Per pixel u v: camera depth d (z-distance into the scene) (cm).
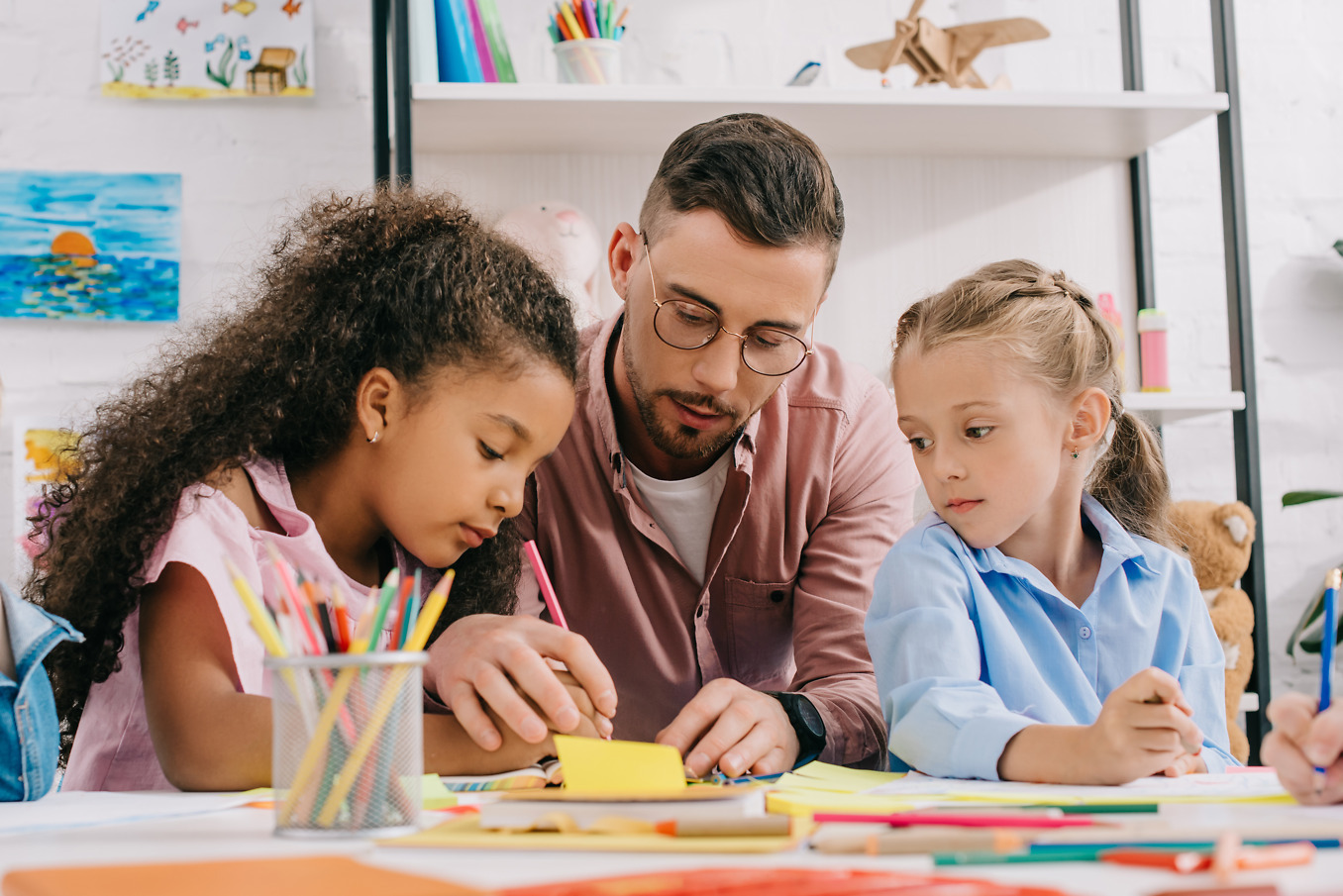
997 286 105
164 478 87
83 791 84
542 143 179
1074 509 109
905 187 192
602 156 184
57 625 75
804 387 131
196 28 188
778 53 194
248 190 189
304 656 51
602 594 125
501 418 89
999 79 180
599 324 133
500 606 107
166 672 79
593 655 82
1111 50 201
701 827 49
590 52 167
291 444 93
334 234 99
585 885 36
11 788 70
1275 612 205
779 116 172
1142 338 179
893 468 134
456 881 39
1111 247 195
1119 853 42
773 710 88
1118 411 116
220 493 87
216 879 39
